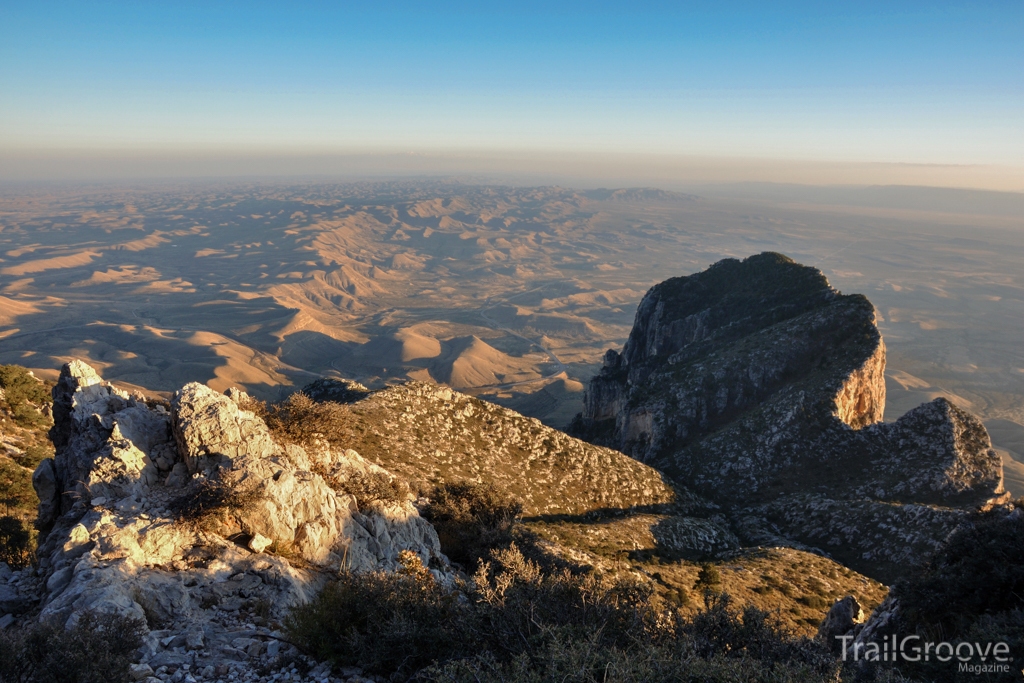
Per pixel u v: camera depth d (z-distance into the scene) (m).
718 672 9.40
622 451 127.06
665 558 53.66
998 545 17.06
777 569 50.22
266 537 13.65
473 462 57.12
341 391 65.00
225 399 15.45
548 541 34.88
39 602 11.64
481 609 11.99
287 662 10.74
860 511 70.12
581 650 9.41
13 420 30.92
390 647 10.83
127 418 14.83
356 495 17.19
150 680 9.30
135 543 12.12
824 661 12.27
